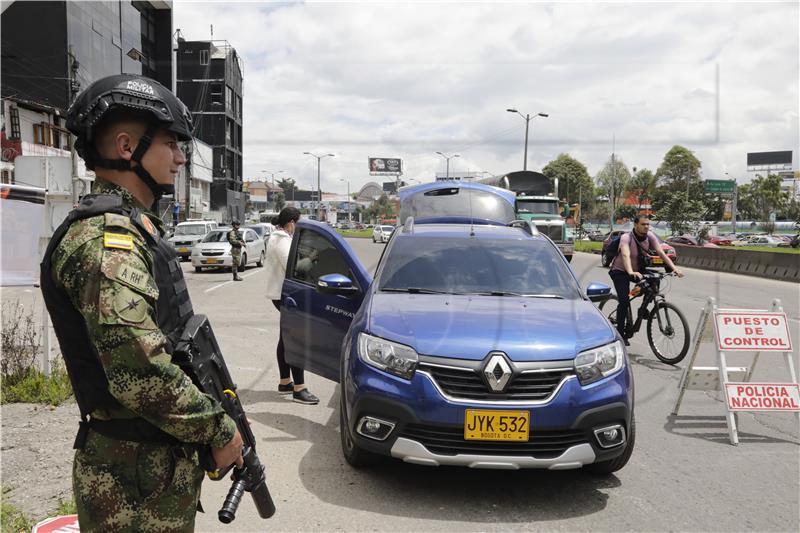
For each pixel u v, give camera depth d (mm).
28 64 27312
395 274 4391
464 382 3264
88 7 29359
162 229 1688
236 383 5840
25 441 4094
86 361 1498
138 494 1518
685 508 3322
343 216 105938
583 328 3607
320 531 3008
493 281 4316
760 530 3086
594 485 3619
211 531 3008
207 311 10445
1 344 5512
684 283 16312
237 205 53719
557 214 24172
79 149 1580
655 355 7238
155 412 1425
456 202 9898
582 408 3242
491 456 3193
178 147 1664
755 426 4820
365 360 3477
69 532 2803
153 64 39906
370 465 3785
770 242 52969
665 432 4660
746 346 4758
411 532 3006
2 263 6523
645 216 7059
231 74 54094
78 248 1418
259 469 1812
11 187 8984
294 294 4949
